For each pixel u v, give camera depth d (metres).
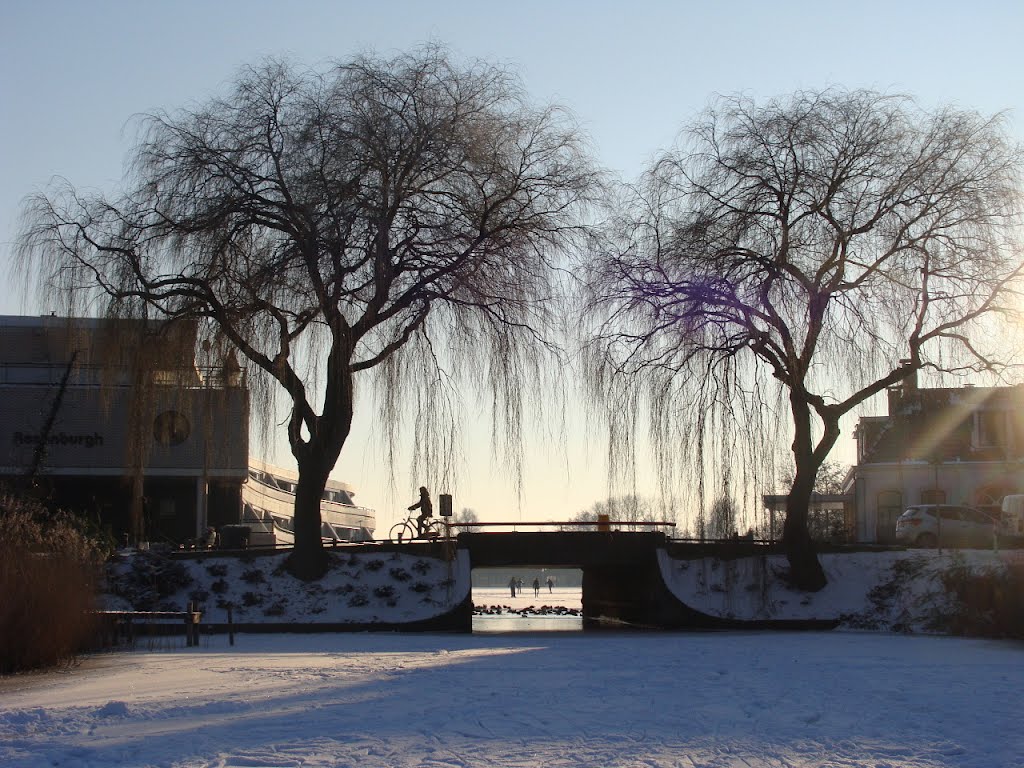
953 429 45.03
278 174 25.78
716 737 11.84
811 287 26.39
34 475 34.06
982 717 13.12
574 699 14.38
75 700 14.27
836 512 53.69
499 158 26.52
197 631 22.83
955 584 27.17
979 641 23.83
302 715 13.05
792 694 14.95
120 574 27.73
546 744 11.41
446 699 14.34
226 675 16.91
